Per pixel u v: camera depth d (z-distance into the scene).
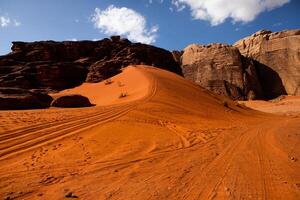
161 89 39.88
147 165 9.31
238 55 131.12
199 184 7.32
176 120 22.94
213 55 137.75
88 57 76.94
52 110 21.98
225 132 18.95
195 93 46.84
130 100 32.75
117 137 13.80
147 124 18.67
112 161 9.60
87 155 10.20
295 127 24.73
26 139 11.82
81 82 67.12
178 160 10.16
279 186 7.18
